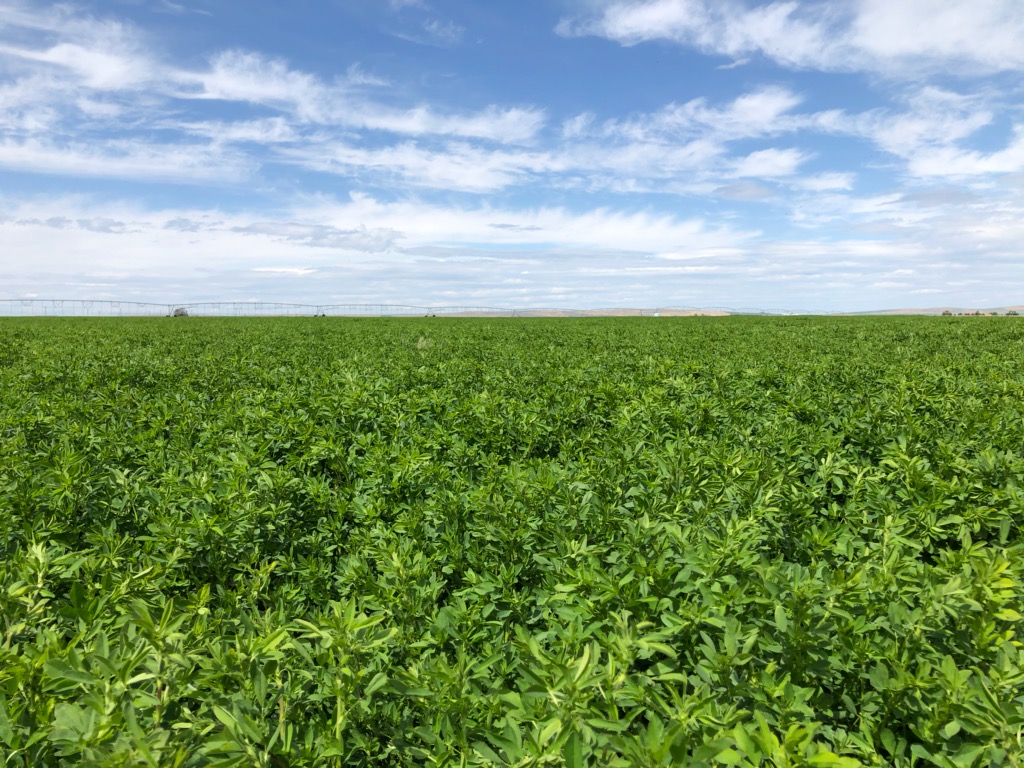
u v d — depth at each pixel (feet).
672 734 6.75
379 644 9.66
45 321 172.24
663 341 81.61
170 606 8.98
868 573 11.94
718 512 15.60
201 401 32.68
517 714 8.24
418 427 26.94
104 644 8.21
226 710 8.04
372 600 12.59
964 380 36.65
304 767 8.08
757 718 8.05
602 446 23.95
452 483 19.89
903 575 11.57
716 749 6.86
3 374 42.16
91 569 13.42
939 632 10.49
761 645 9.73
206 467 20.92
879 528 15.08
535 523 15.93
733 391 33.35
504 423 26.61
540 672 8.48
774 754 7.02
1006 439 22.33
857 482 17.85
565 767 6.83
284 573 15.79
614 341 83.41
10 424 25.57
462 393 35.17
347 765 8.95
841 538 14.39
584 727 7.68
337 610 9.95
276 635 9.25
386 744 9.64
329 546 17.03
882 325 120.88
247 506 16.80
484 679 10.35
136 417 28.55
